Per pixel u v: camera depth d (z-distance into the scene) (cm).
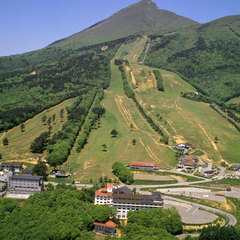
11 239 19012
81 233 19850
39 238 19038
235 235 19575
